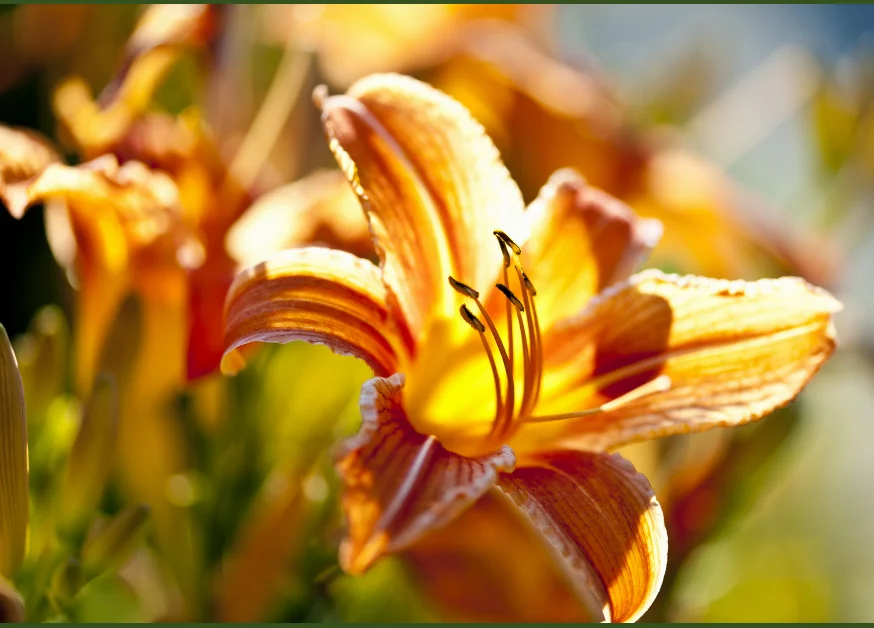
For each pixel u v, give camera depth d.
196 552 0.62
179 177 0.62
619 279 0.60
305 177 0.68
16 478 0.56
